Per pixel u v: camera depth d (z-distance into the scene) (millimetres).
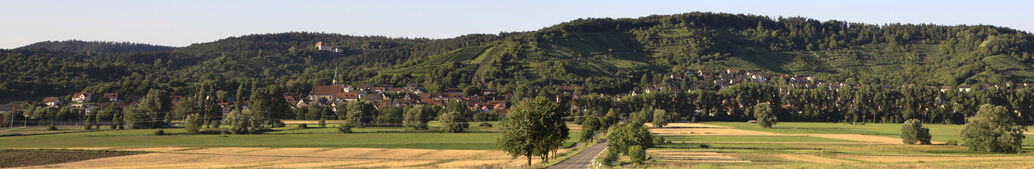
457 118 198500
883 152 115750
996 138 114000
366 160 104312
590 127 147125
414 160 103688
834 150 119812
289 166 90688
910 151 118188
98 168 91250
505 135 87500
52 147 131500
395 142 148750
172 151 122438
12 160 105938
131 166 94062
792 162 90938
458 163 93250
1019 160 88438
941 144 138625
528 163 88438
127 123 199875
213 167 89750
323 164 93688
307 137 165500
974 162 81438
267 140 154375
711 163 88938
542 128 85875
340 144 142125
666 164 87875
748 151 119125
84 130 188500
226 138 160375
